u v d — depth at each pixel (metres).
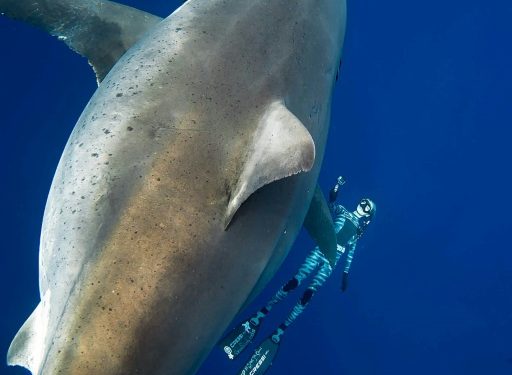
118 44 3.59
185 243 2.39
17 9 3.46
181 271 2.37
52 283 2.39
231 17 2.91
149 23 3.67
